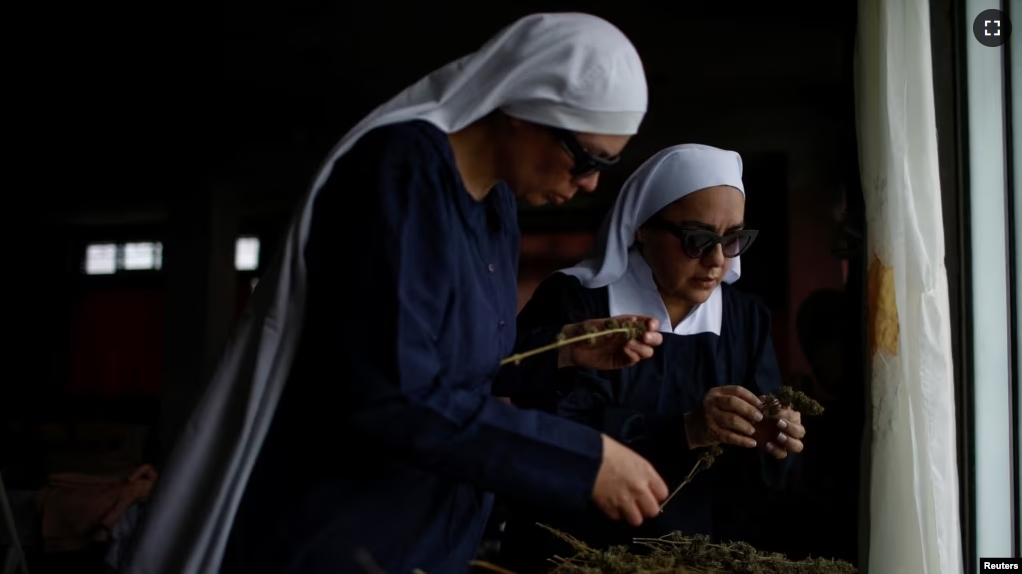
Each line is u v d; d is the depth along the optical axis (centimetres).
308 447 136
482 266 144
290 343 136
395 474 138
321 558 133
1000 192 200
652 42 784
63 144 1106
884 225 178
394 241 127
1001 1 201
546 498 127
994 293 199
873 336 179
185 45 837
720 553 152
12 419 1034
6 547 286
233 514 136
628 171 954
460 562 146
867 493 181
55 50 852
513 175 143
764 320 223
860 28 187
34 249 1303
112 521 420
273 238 1222
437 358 130
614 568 138
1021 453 196
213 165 1075
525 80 136
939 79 205
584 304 209
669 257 204
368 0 729
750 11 727
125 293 1338
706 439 186
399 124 136
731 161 205
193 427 140
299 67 890
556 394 189
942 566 173
